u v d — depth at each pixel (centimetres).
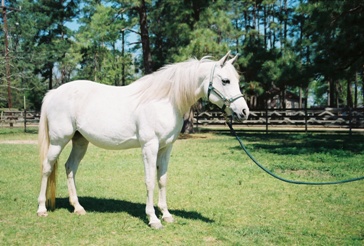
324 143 1540
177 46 2061
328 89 4634
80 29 2155
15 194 665
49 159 534
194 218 528
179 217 530
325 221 518
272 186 746
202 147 1453
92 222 501
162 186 512
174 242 426
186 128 2166
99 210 567
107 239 434
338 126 2339
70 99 525
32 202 607
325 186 749
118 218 523
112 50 2653
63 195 676
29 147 1438
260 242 429
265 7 3812
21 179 810
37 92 4375
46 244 418
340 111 2169
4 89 3669
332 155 1147
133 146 514
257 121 2322
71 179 553
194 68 481
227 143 1606
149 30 2594
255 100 3544
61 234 450
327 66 1481
